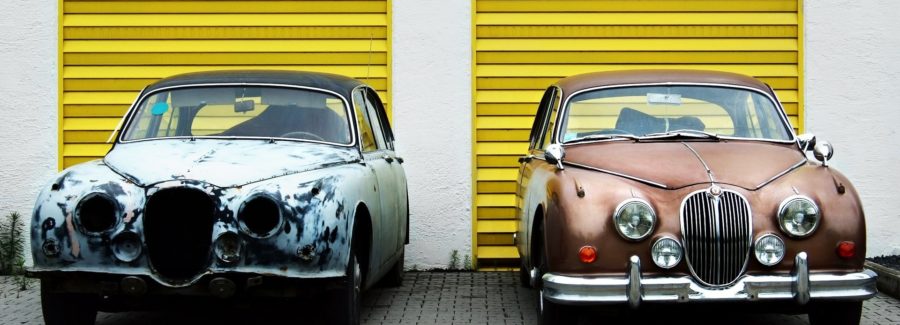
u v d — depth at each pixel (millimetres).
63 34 9789
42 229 5582
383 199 7070
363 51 9789
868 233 9648
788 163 6035
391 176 7633
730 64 9797
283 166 5914
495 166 9742
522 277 8664
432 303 7855
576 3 9797
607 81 7199
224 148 6266
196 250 5535
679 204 5551
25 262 9664
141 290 5500
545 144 7281
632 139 6738
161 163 5840
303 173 5875
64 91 9797
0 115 9734
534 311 7492
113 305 5820
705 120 6898
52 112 9766
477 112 9758
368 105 7754
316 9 9820
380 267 7094
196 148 6262
